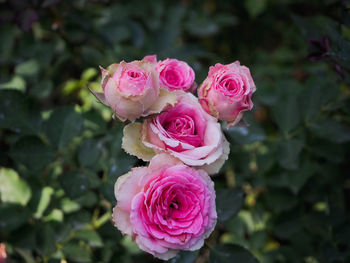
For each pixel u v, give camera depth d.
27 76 0.55
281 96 0.49
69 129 0.43
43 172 0.47
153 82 0.30
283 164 0.46
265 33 0.84
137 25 0.61
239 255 0.40
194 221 0.30
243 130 0.44
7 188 0.45
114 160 0.42
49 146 0.42
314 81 0.51
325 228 0.49
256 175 0.52
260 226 0.52
